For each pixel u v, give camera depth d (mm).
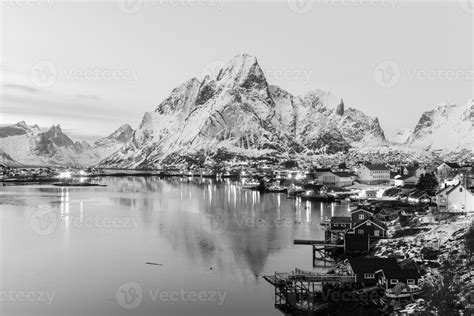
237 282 67125
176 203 165500
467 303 48344
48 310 57062
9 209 146750
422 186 145500
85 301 59656
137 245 90625
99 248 88250
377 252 75500
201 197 190375
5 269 73938
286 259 79188
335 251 80812
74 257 81375
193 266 75438
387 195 163000
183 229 108188
